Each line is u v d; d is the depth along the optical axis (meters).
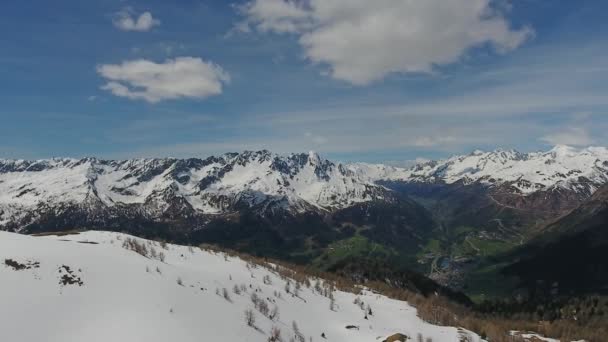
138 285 113.88
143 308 102.19
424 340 150.88
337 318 162.75
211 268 178.62
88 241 166.12
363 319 169.12
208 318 109.44
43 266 107.50
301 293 182.25
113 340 87.00
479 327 194.75
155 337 90.19
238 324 113.81
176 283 126.56
